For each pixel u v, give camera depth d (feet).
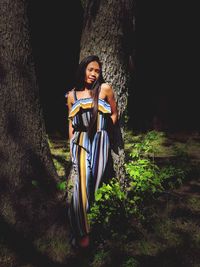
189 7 25.41
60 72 28.63
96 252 12.03
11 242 12.41
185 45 25.89
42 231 12.95
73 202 12.28
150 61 26.30
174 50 25.93
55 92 28.71
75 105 12.18
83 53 13.47
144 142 18.12
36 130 14.37
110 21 12.92
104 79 13.28
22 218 13.29
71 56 28.58
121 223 13.21
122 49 13.33
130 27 13.46
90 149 12.21
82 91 12.46
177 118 26.43
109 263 11.56
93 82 12.24
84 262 11.63
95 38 13.10
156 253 12.01
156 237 12.81
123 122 13.99
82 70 12.19
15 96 13.75
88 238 12.15
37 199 13.87
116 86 13.47
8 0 13.34
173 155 21.24
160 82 26.27
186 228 13.37
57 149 22.72
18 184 13.83
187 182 17.31
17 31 13.58
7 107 13.66
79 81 12.40
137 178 14.78
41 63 28.07
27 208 13.56
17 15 13.55
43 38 27.81
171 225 13.51
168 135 25.46
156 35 25.89
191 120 26.45
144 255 11.92
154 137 18.84
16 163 13.83
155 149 22.04
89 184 12.30
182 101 26.37
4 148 13.67
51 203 14.01
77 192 12.23
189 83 26.25
